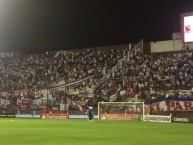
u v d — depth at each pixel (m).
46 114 62.25
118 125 42.06
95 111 58.97
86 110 60.56
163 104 53.69
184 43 56.16
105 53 65.94
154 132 32.28
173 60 58.03
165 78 56.22
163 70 57.44
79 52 68.81
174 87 54.53
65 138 26.98
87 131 33.50
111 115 55.69
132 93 57.50
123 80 59.72
